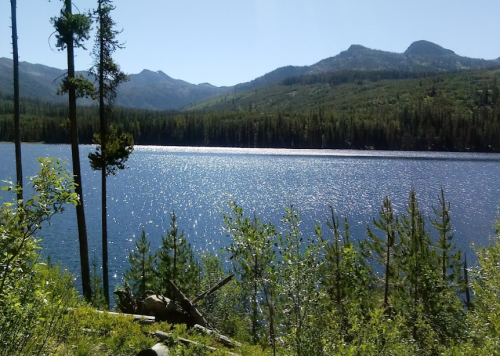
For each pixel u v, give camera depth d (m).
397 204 61.19
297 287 6.60
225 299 15.27
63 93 16.47
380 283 18.06
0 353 4.89
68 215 48.81
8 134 187.50
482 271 15.00
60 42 16.03
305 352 6.59
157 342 8.96
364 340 7.22
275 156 164.00
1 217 4.86
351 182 88.62
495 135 180.12
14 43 16.55
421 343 12.66
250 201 64.06
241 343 11.33
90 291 16.33
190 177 97.81
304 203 62.34
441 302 15.85
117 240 38.44
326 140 198.75
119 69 18.19
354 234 42.00
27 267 5.13
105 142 18.14
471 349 9.46
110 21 17.77
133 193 72.06
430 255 18.34
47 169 5.07
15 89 16.62
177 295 12.62
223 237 41.22
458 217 51.78
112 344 8.04
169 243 16.91
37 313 5.47
